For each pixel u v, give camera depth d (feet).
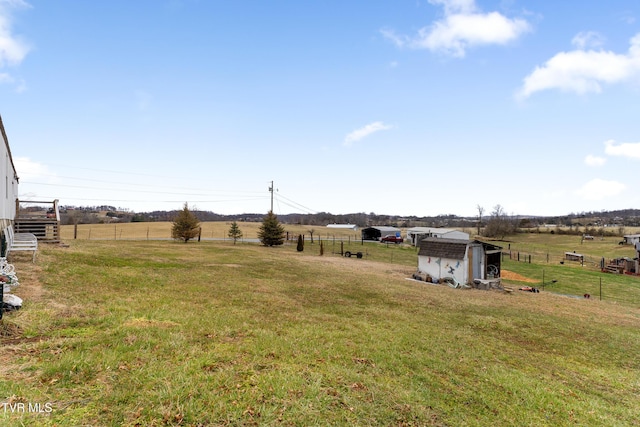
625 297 79.20
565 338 35.99
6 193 42.83
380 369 20.71
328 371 19.01
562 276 104.53
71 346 17.90
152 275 44.47
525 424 16.67
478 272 74.59
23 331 19.16
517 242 237.66
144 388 14.39
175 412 13.00
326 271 72.74
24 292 27.20
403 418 15.23
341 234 263.08
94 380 14.65
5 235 38.55
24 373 14.46
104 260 52.31
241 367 17.88
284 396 15.26
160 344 19.63
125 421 12.07
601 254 179.63
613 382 24.86
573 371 26.27
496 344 31.01
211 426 12.50
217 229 242.37
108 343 18.93
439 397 18.03
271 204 166.91
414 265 109.81
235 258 83.20
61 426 11.30
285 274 62.69
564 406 19.17
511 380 21.89
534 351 30.63
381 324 32.68
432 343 27.99
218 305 32.63
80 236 159.63
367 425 14.16
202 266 61.57
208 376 16.17
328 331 27.66
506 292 68.85
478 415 16.84
